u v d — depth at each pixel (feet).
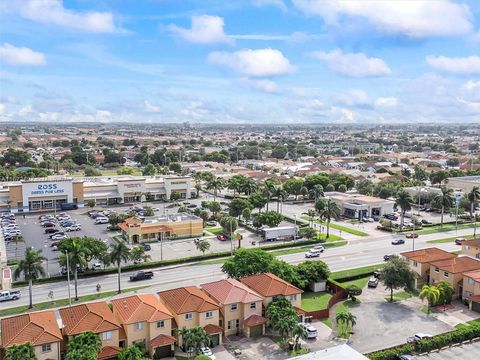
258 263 325.21
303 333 251.19
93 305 259.80
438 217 617.62
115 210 634.43
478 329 271.08
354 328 281.54
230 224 469.98
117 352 236.43
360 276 374.84
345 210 623.77
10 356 206.28
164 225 489.26
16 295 324.19
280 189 654.12
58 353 227.20
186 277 370.53
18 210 620.49
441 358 248.52
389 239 498.28
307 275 341.00
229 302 269.85
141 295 278.05
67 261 315.58
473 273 326.44
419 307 315.99
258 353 250.16
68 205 639.76
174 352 249.75
